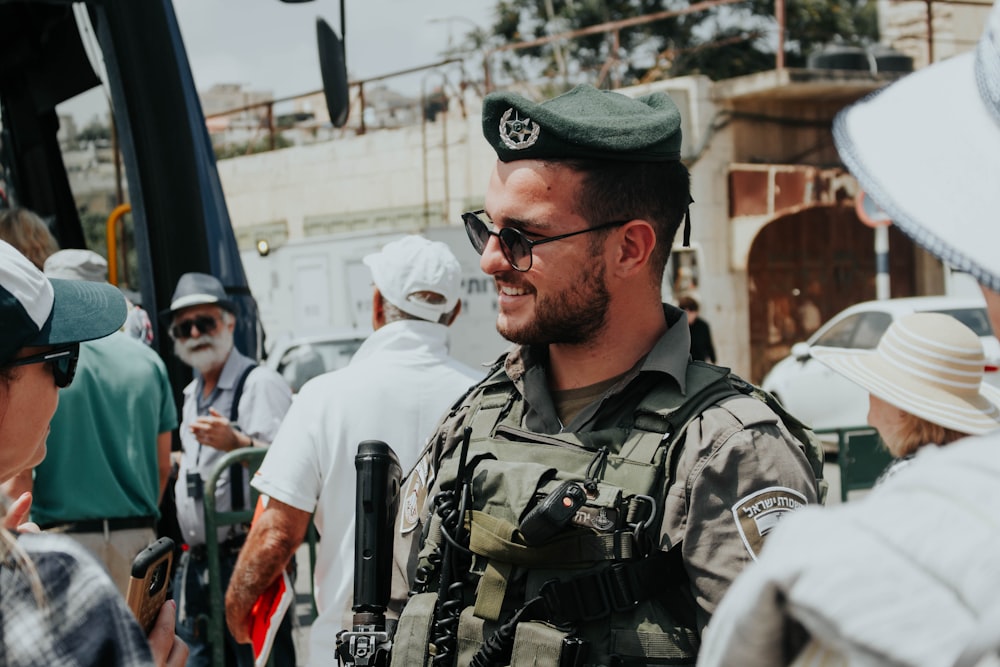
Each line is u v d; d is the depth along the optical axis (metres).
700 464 1.52
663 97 1.79
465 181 17.17
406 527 1.86
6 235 4.27
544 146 1.65
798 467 1.54
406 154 17.98
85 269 4.05
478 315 12.04
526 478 1.60
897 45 16.33
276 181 20.28
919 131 0.82
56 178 5.95
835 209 16.03
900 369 2.68
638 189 1.67
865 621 0.69
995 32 0.77
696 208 14.84
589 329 1.69
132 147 4.70
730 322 14.95
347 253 13.67
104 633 1.09
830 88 14.55
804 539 0.74
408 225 18.00
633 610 1.52
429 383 2.80
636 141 1.64
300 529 2.79
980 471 0.71
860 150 0.84
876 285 16.34
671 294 14.91
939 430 2.65
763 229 15.64
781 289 15.80
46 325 1.47
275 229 20.38
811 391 10.33
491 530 1.59
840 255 16.14
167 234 4.71
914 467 0.75
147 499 3.65
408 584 1.82
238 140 24.31
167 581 1.44
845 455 5.66
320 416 2.76
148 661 1.10
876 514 0.73
